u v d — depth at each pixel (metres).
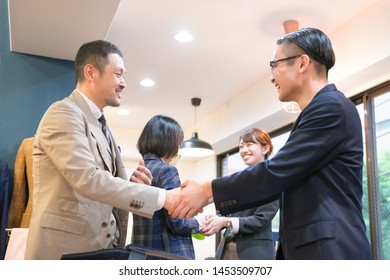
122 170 1.51
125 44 3.66
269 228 2.03
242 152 2.27
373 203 3.25
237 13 3.11
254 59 3.90
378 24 2.90
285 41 1.29
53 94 3.02
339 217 1.05
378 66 2.95
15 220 2.59
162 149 1.73
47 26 2.59
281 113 4.05
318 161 1.11
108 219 1.34
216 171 6.07
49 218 1.23
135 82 4.54
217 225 1.89
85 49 1.50
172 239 1.57
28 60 3.01
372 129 3.34
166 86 4.65
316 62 1.25
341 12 3.08
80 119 1.31
